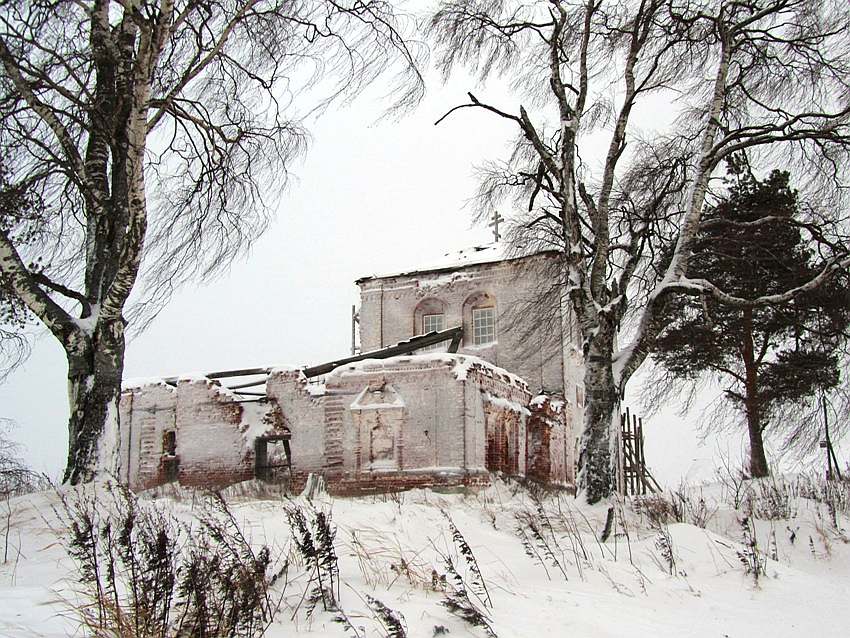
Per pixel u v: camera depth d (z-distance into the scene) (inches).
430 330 1350.9
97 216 568.1
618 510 591.8
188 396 1161.4
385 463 1015.6
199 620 230.4
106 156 582.2
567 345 1257.4
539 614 295.6
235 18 568.1
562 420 1216.2
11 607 253.3
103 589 270.1
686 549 456.8
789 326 960.3
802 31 749.3
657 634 287.7
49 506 446.6
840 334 813.2
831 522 617.9
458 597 279.4
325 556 277.0
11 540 388.5
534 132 730.8
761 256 921.5
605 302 738.2
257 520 391.5
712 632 301.9
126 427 1210.0
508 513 537.6
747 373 1049.5
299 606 266.8
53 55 538.0
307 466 1062.4
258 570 264.1
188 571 247.9
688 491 799.7
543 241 944.9
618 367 684.1
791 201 956.0
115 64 561.6
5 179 546.3
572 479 1237.1
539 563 387.2
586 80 746.8
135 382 1227.2
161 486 1114.7
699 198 716.0
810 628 326.0
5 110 538.0
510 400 1124.5
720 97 733.9
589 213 747.4
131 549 250.1
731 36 741.9
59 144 573.3
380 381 1035.9
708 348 1050.1
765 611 351.3
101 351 531.8
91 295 559.2
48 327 535.5
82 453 513.3
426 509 457.1
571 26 781.3
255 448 1106.7
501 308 1289.4
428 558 354.3
